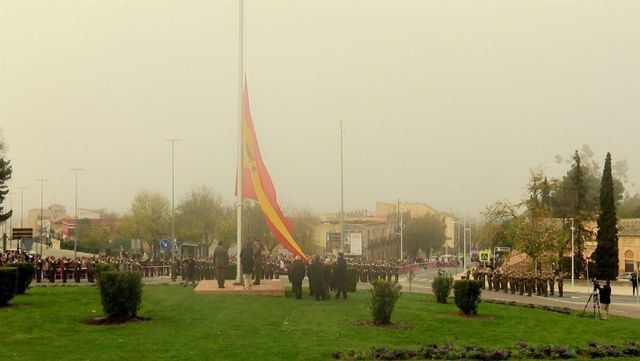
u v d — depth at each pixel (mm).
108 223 125312
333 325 21812
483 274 53000
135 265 51844
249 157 33219
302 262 30031
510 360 17812
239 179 32969
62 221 160875
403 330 21703
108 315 21234
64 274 45188
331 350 17531
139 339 18125
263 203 32469
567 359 18297
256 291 30469
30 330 19203
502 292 49250
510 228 68188
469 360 17531
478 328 23375
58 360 15367
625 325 26844
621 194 122250
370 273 55000
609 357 18875
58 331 19125
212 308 24734
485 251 57625
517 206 70188
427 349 18000
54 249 109250
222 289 30688
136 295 21344
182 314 22922
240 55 33250
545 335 22562
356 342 18938
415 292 44250
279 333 19828
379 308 22547
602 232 71875
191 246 89500
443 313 27062
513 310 30250
